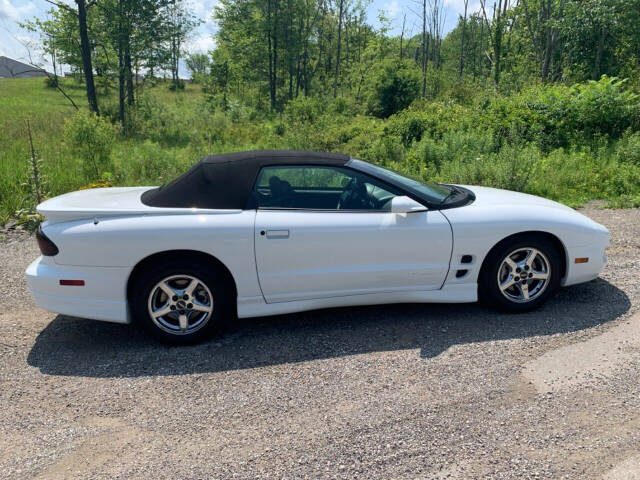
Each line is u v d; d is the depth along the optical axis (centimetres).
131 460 231
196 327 349
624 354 309
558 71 2653
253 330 374
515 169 854
